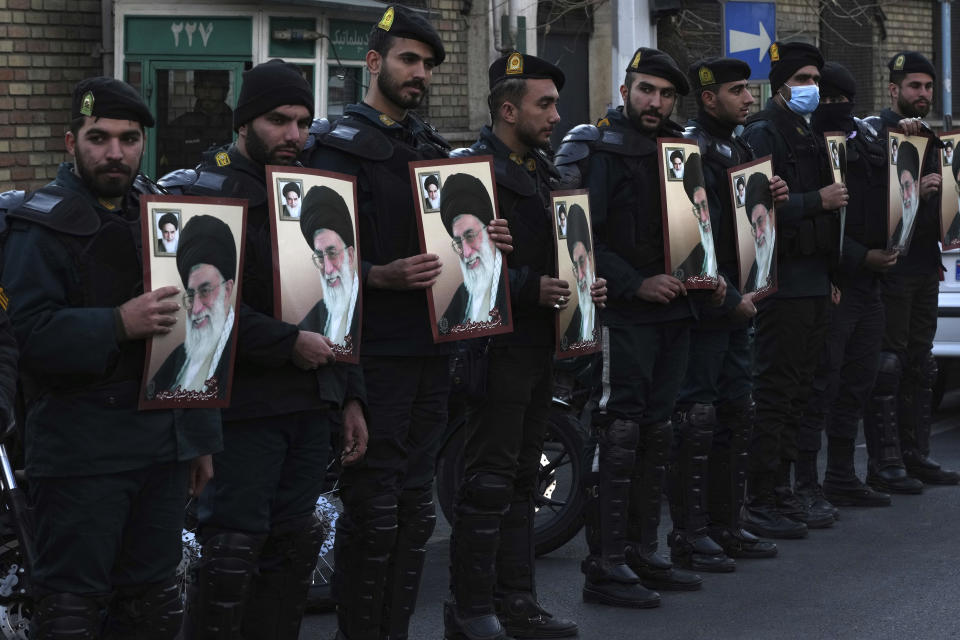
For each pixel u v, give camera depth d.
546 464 6.05
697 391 5.74
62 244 3.40
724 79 5.77
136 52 10.02
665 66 5.23
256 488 3.86
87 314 3.36
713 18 13.59
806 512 6.52
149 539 3.57
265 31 10.24
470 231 4.33
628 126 5.30
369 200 4.22
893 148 6.87
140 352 3.48
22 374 3.48
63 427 3.43
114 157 3.41
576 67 13.87
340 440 4.14
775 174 6.27
